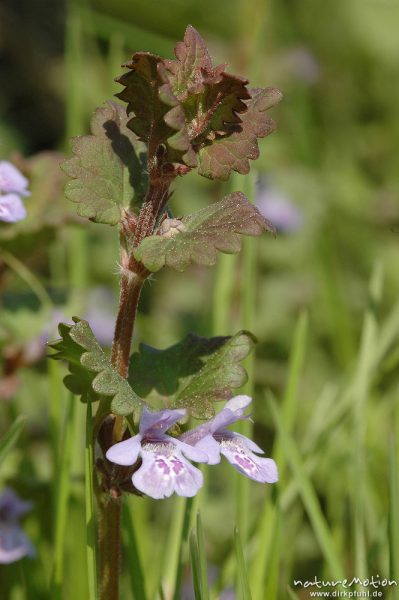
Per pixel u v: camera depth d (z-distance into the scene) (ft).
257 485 1.36
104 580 0.86
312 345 1.80
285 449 0.98
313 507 0.96
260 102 0.84
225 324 1.21
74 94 1.41
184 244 0.82
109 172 0.86
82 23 1.71
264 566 0.97
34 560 1.06
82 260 1.32
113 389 0.81
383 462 1.21
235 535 0.88
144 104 0.83
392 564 0.90
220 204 0.84
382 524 1.01
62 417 1.13
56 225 1.11
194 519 1.00
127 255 0.85
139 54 0.81
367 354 1.12
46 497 1.09
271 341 1.82
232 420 0.82
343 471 1.15
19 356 1.13
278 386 1.60
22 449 1.16
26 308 1.15
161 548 1.08
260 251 1.92
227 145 0.83
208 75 0.82
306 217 1.97
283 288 1.86
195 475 0.79
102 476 0.85
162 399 0.87
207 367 0.87
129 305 0.84
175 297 1.90
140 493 0.84
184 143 0.80
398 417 1.12
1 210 0.90
